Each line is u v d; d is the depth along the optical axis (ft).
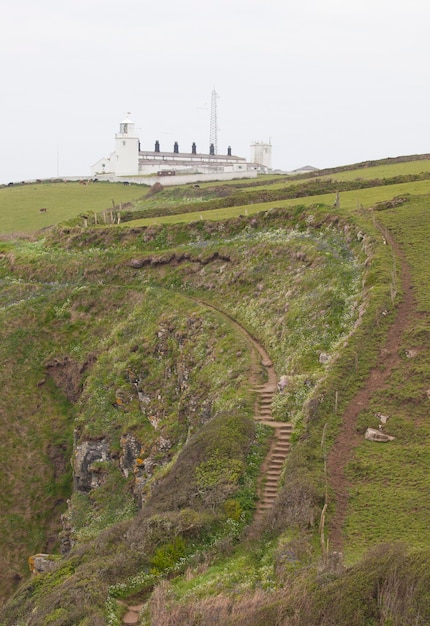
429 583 82.69
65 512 198.70
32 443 219.20
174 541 115.75
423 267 177.17
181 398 184.96
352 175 338.34
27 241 304.30
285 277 202.90
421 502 108.99
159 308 226.58
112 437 200.75
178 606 96.78
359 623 82.48
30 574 189.78
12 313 250.78
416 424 128.16
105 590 108.99
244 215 245.86
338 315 169.99
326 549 99.66
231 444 135.03
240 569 103.50
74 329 242.58
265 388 159.43
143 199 432.25
